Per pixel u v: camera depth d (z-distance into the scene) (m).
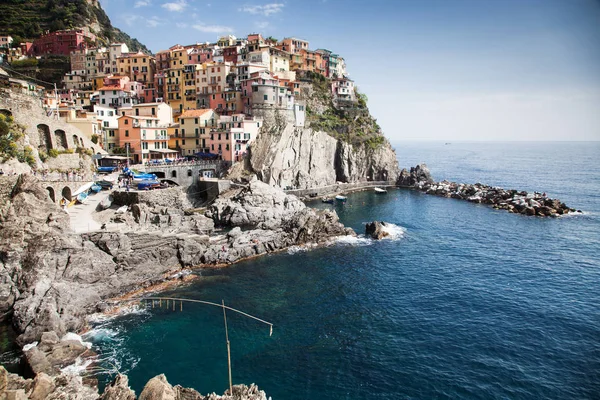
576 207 116.81
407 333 46.72
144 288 56.94
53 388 31.36
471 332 46.94
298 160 128.12
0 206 53.84
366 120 163.62
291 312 51.41
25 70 150.12
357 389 37.50
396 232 87.31
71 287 49.78
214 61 150.38
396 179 158.25
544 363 41.22
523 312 51.62
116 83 133.62
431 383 38.28
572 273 64.62
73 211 69.38
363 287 58.91
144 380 38.00
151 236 61.09
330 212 85.94
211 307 52.38
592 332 46.84
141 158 104.69
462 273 64.56
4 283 48.09
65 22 174.25
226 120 125.56
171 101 142.88
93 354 41.59
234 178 111.19
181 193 87.00
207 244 69.38
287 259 69.75
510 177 193.12
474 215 105.62
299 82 146.75
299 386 37.84
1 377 28.91
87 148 91.94
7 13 172.88
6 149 65.00
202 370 39.88
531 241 82.00
